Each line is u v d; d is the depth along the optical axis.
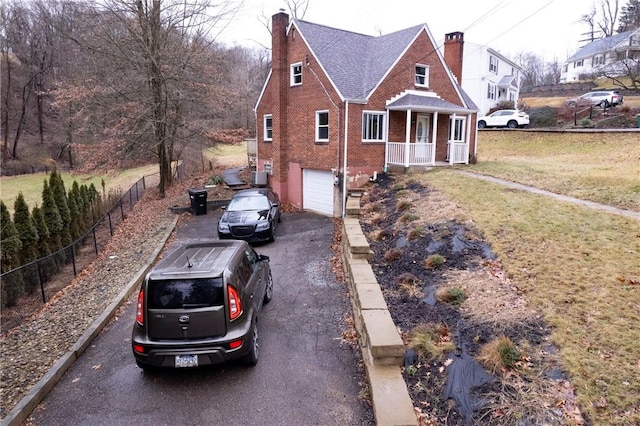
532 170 16.17
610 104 30.92
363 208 14.24
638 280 6.00
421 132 21.31
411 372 5.05
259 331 7.00
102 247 13.47
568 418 3.95
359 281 7.39
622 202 10.09
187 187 24.30
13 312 8.30
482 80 38.75
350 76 19.06
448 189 13.43
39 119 44.72
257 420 4.76
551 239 7.85
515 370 4.69
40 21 38.53
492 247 7.94
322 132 19.20
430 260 7.92
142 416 4.93
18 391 5.43
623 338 4.86
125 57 19.77
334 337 6.70
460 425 4.16
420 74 20.75
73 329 7.24
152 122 19.86
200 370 5.84
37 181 34.44
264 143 23.59
